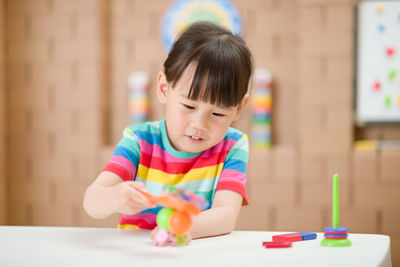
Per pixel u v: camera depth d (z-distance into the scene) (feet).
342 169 6.89
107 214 2.49
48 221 7.86
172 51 2.81
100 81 7.78
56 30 7.83
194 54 2.59
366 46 7.17
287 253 1.92
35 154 7.93
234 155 3.14
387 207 6.74
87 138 7.75
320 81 7.00
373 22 7.15
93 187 2.63
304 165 7.00
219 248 2.04
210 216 2.43
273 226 7.08
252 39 7.63
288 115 7.51
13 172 8.00
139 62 8.02
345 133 6.91
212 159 3.13
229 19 7.67
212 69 2.55
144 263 1.76
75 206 7.76
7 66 8.00
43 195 7.89
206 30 2.77
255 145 7.29
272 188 7.09
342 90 6.93
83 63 7.74
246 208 7.16
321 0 6.96
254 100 7.36
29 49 7.93
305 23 7.02
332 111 6.96
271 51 7.57
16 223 7.97
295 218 7.02
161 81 3.01
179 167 3.12
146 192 2.03
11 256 1.90
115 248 2.04
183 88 2.61
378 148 6.86
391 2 7.09
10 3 7.97
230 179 2.96
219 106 2.61
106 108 8.03
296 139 7.47
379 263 1.77
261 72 7.55
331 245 2.06
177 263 1.76
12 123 8.02
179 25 7.84
